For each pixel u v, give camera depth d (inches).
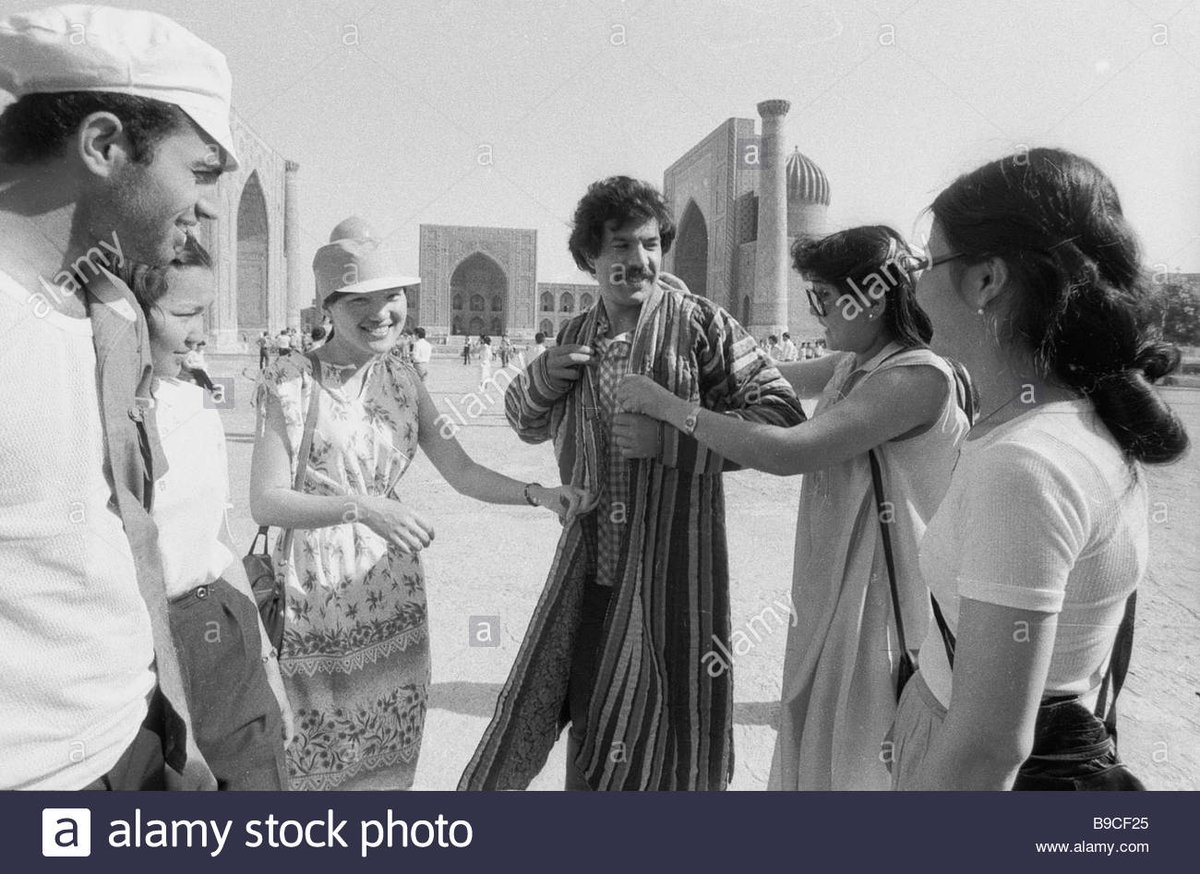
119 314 48.2
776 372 79.7
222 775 64.6
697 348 79.8
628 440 75.9
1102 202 43.0
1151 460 42.1
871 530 72.3
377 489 81.7
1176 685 120.1
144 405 52.5
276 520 75.2
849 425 68.0
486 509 222.7
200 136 48.3
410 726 82.7
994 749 39.3
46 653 42.9
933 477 71.0
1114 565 41.2
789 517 224.5
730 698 80.8
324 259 77.1
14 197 44.5
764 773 101.5
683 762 79.3
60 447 42.4
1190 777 94.5
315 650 77.7
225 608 66.1
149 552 49.1
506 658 129.4
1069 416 42.4
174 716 51.9
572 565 83.3
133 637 47.3
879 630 72.2
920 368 68.7
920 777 41.9
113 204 46.2
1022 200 42.5
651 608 78.8
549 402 85.0
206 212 50.6
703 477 78.8
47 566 42.4
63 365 43.4
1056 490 39.2
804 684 75.9
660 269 80.8
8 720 42.0
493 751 79.0
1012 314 44.1
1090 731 44.6
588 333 84.4
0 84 44.1
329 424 78.4
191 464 62.9
